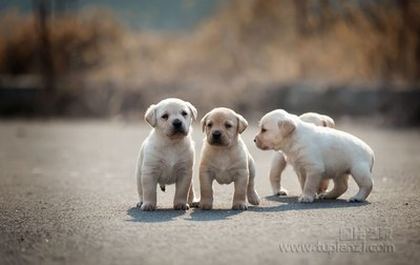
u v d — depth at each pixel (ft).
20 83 131.44
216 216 28.17
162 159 30.09
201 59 127.44
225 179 30.48
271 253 21.67
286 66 116.37
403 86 97.04
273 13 126.00
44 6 136.67
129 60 134.82
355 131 81.30
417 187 37.24
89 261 21.36
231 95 106.11
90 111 117.80
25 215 29.63
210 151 30.32
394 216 27.78
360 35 109.70
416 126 86.84
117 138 77.15
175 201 30.50
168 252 22.02
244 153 30.48
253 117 100.73
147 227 25.91
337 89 98.07
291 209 29.89
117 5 175.42
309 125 33.35
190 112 31.30
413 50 105.40
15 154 60.85
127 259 21.39
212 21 134.51
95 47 139.13
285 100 101.55
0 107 120.78
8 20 147.84
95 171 47.44
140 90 115.65
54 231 25.91
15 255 22.41
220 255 21.48
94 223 27.22
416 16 105.19
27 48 143.95
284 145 33.24
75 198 34.68
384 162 50.60
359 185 32.50
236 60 123.34
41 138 78.13
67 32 139.13
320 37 115.55
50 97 121.29
